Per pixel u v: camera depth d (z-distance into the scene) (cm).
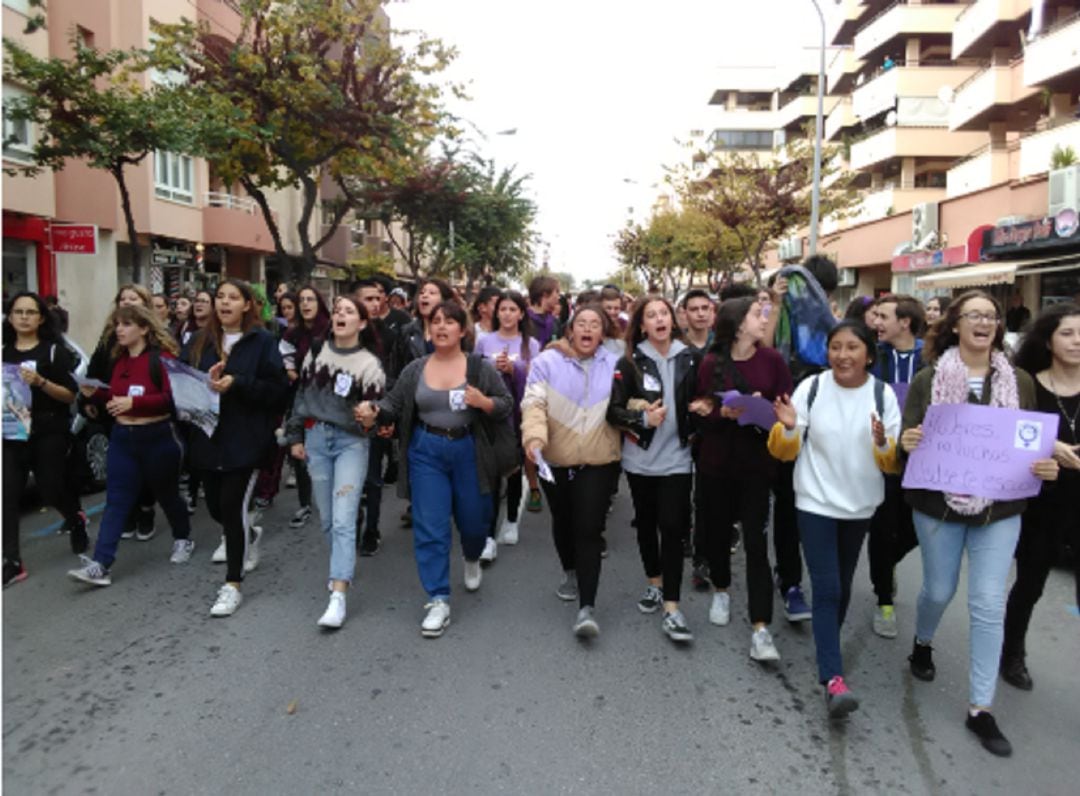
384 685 390
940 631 468
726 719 363
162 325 542
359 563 579
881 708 376
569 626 467
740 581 557
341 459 484
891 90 2855
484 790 305
